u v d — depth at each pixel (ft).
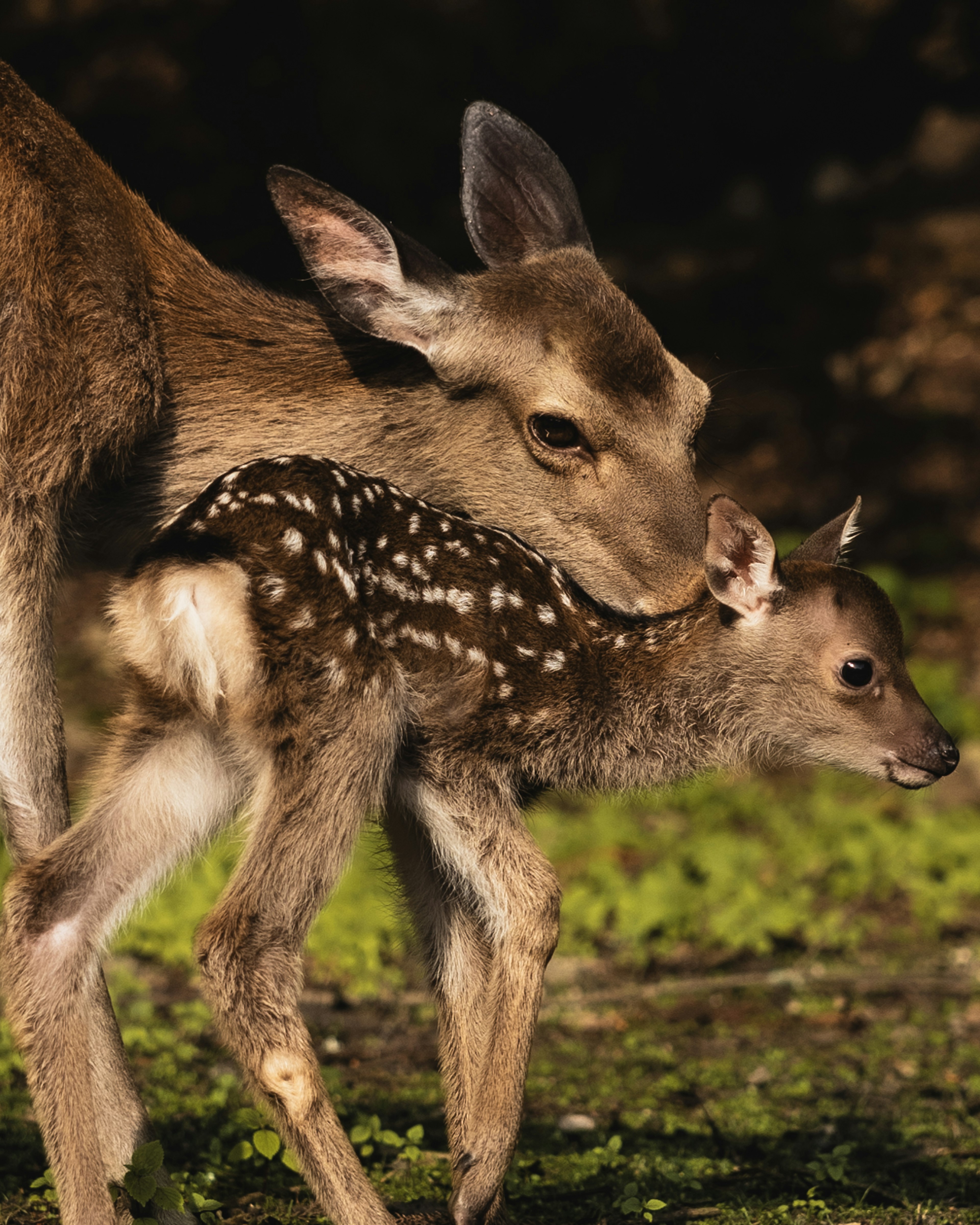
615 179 139.95
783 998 43.45
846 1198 28.27
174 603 25.55
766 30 139.85
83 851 25.25
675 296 120.98
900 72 145.28
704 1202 28.04
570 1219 27.25
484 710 28.07
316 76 115.65
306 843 25.22
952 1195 28.71
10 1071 34.37
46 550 28.73
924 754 30.40
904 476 96.17
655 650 30.14
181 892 46.75
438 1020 29.30
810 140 145.28
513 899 27.07
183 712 25.81
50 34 106.01
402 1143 29.50
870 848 52.60
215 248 104.42
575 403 32.45
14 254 29.07
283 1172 29.17
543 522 33.12
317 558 26.03
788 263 125.18
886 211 136.15
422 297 32.63
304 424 32.58
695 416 33.47
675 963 46.01
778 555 32.73
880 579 79.66
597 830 56.34
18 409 28.63
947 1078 37.24
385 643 26.99
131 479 31.68
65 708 63.10
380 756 26.11
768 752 31.55
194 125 108.17
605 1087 36.55
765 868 52.80
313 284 37.96
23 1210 26.37
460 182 34.99
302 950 25.11
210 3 108.88
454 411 33.14
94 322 29.73
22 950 24.61
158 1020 39.52
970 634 77.36
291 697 25.45
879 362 111.04
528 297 32.99
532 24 129.18
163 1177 25.32
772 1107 34.91
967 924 49.47
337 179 116.37
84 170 30.99
